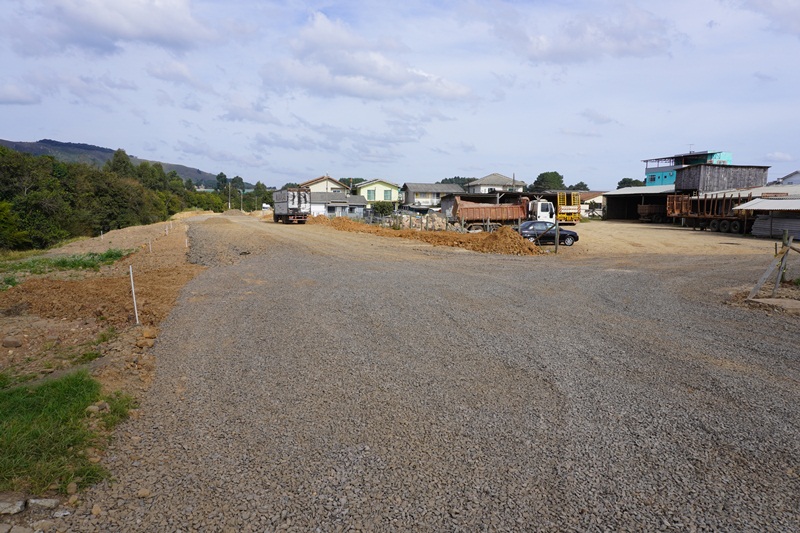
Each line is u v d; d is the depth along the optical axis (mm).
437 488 3941
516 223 39000
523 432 4879
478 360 7039
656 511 3656
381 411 5367
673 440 4727
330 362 6965
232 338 8273
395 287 13188
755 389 5980
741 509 3680
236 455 4488
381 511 3660
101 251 25406
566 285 13789
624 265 19031
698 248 27297
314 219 55125
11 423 4746
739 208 34312
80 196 54531
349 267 17688
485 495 3848
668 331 8695
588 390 5945
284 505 3746
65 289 13250
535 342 7953
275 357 7215
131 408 5523
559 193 43406
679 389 5980
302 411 5395
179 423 5152
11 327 9281
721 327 9008
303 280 14477
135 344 7980
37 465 4117
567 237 28438
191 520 3582
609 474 4145
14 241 38562
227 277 15188
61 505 3725
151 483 4051
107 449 4602
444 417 5211
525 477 4094
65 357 7371
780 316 9914
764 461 4355
